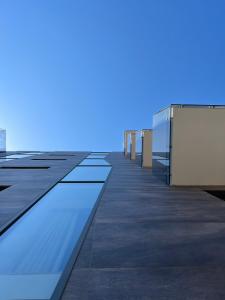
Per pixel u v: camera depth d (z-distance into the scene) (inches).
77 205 302.7
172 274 149.1
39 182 430.0
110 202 303.4
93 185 423.8
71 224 241.0
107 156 1075.9
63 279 143.5
